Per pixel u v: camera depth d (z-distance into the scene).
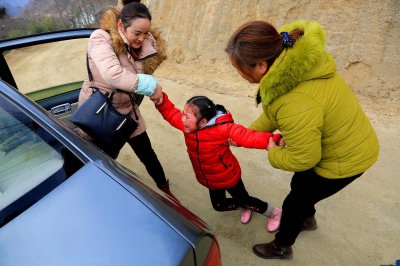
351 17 4.04
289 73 1.26
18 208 1.14
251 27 1.28
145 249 1.02
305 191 1.74
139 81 1.74
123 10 1.72
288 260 2.22
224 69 5.34
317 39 1.26
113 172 1.24
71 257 0.99
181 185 3.07
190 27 5.89
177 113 2.00
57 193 1.16
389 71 3.85
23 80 4.19
